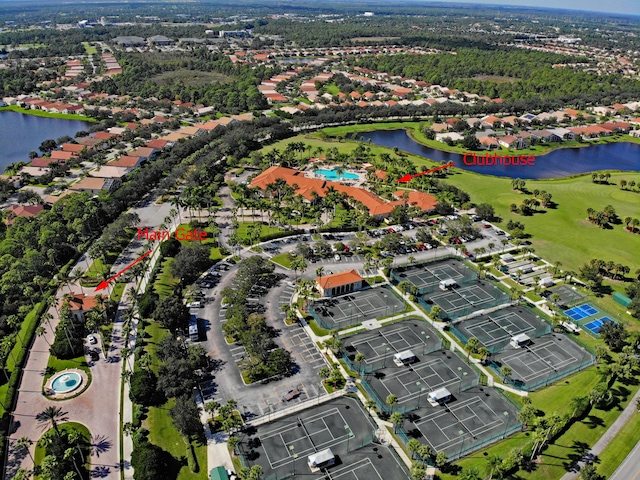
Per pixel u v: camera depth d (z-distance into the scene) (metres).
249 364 134.00
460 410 123.75
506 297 172.00
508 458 102.62
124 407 122.25
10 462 106.69
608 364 139.25
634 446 112.62
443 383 132.88
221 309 161.25
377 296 171.38
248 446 112.12
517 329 156.00
